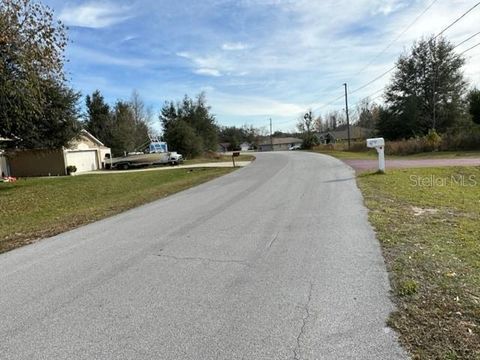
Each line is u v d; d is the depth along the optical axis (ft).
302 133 290.97
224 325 9.59
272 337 8.88
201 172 75.31
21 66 44.60
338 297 10.87
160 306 10.93
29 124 65.36
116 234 21.08
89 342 9.07
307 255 15.01
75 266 15.35
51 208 40.14
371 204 25.29
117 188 57.06
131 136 158.51
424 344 8.14
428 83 143.84
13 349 8.91
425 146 96.68
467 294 10.33
